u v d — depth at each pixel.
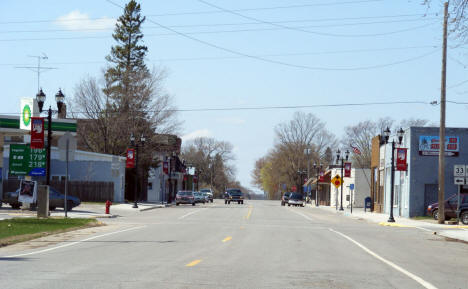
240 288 10.23
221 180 162.62
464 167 35.28
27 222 26.08
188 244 18.86
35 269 12.23
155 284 10.41
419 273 13.41
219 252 16.48
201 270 12.47
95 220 29.69
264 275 11.99
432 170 45.94
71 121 51.25
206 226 28.98
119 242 19.22
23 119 43.16
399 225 35.91
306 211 58.81
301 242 20.86
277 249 17.89
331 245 20.03
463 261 16.75
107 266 12.87
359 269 13.62
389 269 13.88
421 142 46.06
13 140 59.34
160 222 32.28
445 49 36.84
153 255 15.37
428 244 22.47
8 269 12.22
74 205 40.28
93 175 59.91
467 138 45.84
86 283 10.38
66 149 30.14
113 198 57.91
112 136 67.06
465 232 29.42
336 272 12.90
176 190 104.56
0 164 41.94
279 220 37.25
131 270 12.25
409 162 46.12
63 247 17.28
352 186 53.53
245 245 18.94
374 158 60.47
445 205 39.75
